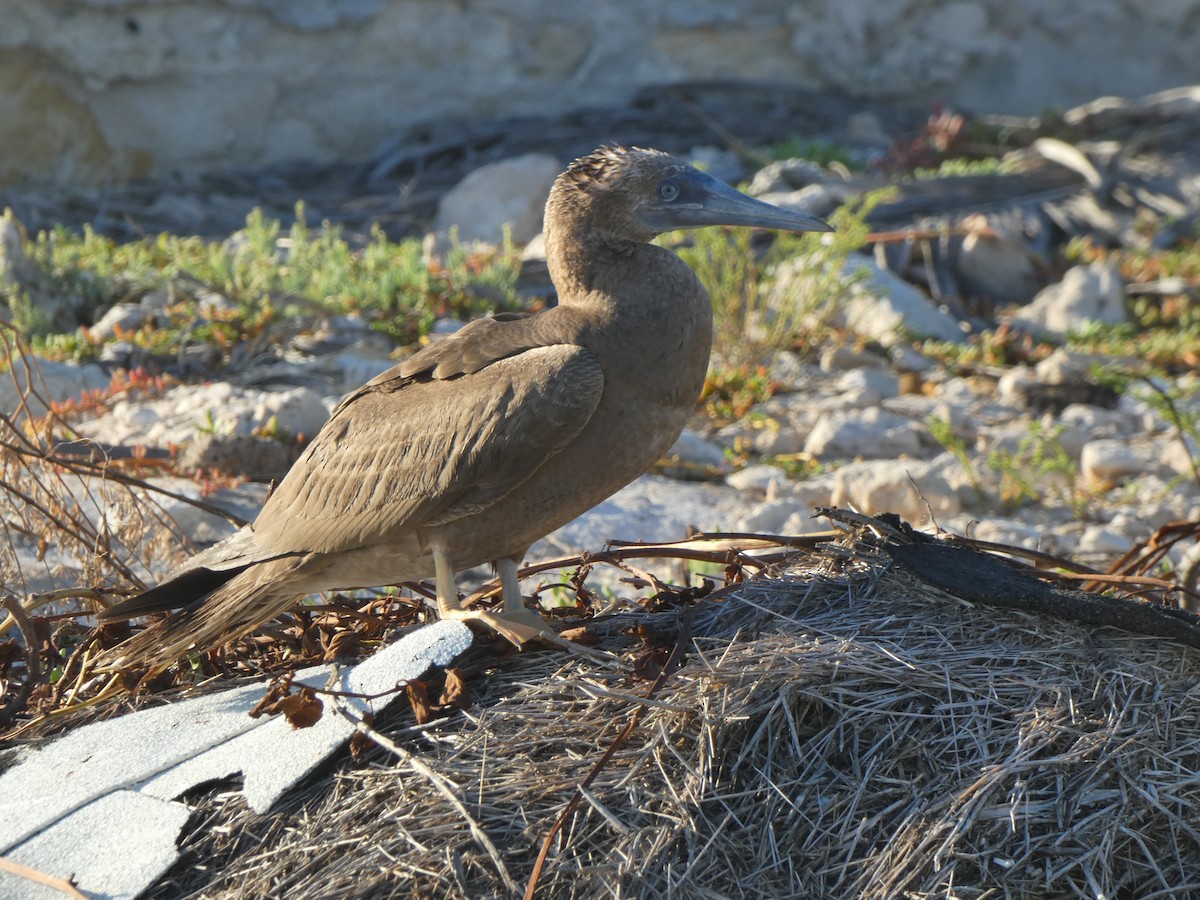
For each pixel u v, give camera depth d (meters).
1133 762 6.63
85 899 6.31
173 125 32.19
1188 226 28.28
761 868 6.35
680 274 8.19
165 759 7.14
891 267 25.95
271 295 19.94
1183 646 7.25
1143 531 14.76
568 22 35.75
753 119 35.41
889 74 38.03
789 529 13.80
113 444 14.78
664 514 14.55
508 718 6.98
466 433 7.75
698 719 6.73
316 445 8.38
